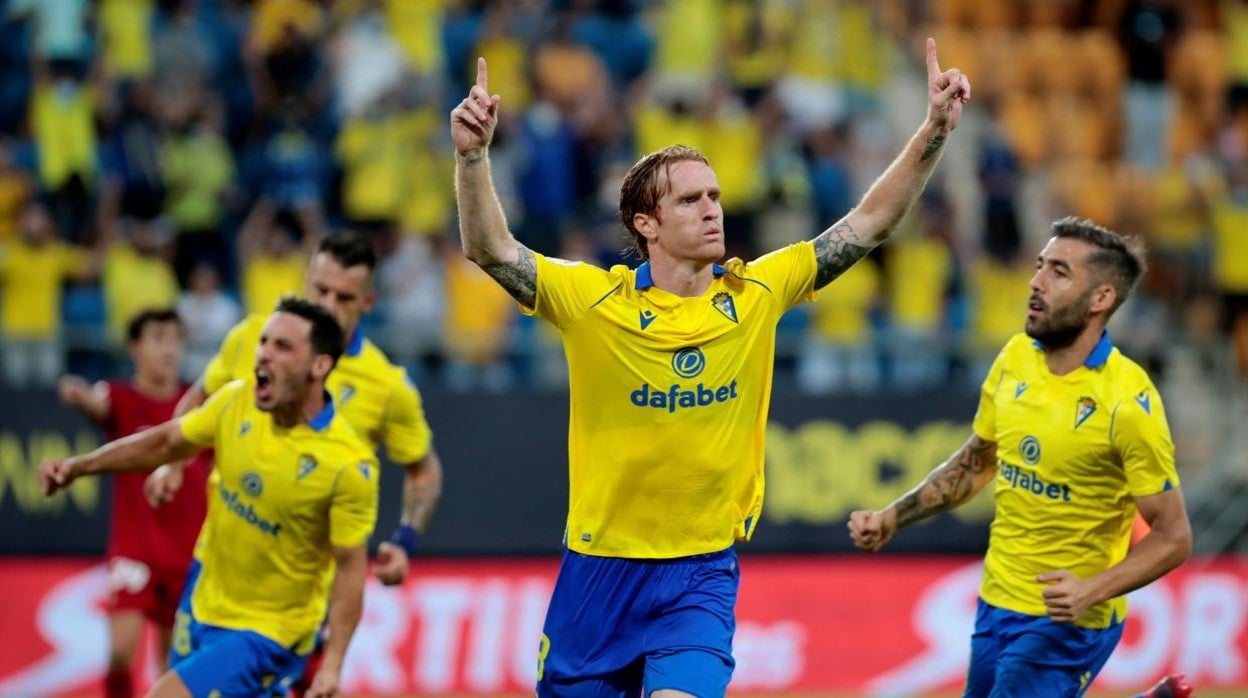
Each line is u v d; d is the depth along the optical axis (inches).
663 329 626.5
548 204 1758.1
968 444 754.8
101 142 1700.3
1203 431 1752.0
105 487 1341.0
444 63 1919.3
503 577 1380.4
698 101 1870.1
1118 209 2071.9
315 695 733.3
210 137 1734.7
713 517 644.1
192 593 780.0
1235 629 1467.8
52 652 1301.7
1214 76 2244.1
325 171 1759.4
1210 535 1684.3
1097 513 700.7
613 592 646.5
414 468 887.7
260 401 738.8
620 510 642.2
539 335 1584.6
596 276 634.8
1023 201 2048.5
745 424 644.1
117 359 1492.4
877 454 1462.8
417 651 1343.5
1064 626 706.2
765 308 641.6
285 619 767.7
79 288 1587.1
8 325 1556.3
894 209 652.7
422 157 1777.8
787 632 1405.0
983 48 2204.7
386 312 1656.0
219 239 1706.4
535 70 1909.4
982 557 1460.4
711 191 629.3
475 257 620.1
